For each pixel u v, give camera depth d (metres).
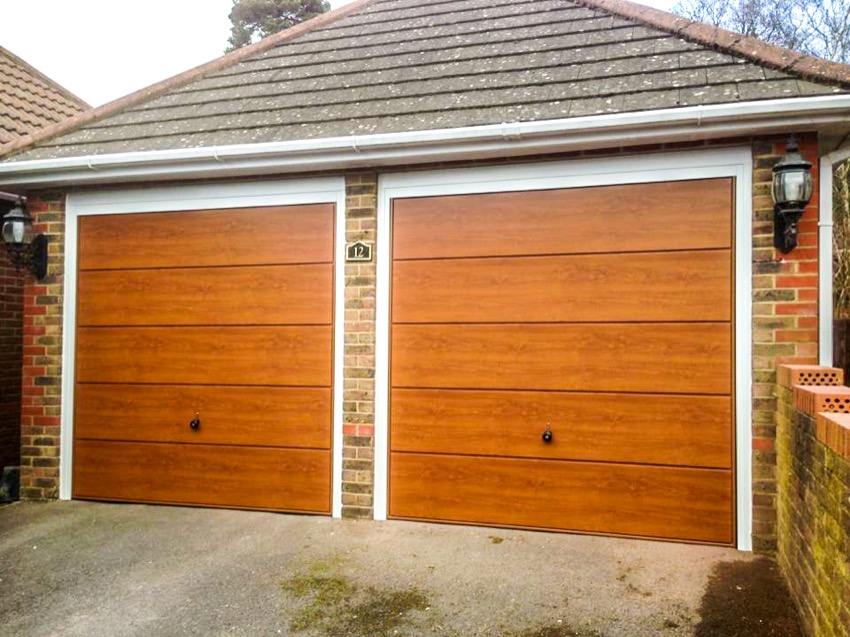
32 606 3.54
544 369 4.56
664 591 3.54
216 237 5.27
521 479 4.59
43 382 5.59
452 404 4.73
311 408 5.03
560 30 5.59
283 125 5.20
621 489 4.39
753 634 3.07
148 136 5.57
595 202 4.48
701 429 4.24
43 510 5.23
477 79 5.14
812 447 2.96
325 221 5.04
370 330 4.89
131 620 3.36
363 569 3.93
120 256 5.47
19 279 7.16
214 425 5.23
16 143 5.94
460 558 4.07
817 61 4.18
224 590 3.68
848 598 2.29
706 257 4.25
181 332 5.32
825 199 4.34
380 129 4.73
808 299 4.02
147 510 5.20
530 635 3.12
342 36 6.65
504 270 4.65
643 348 4.37
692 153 4.28
